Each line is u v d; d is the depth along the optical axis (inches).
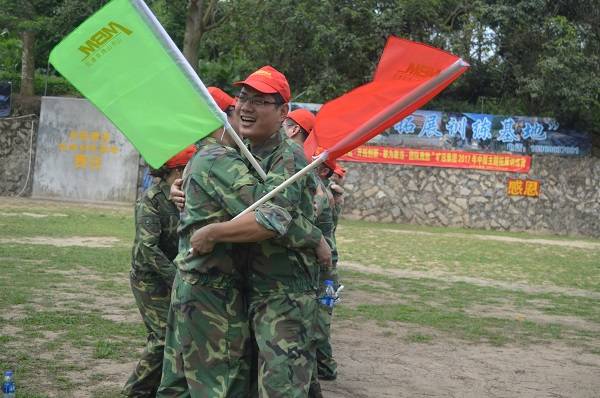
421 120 936.3
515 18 903.1
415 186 937.5
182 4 934.4
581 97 869.8
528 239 829.2
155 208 196.1
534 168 925.8
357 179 943.7
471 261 603.2
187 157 193.6
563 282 524.1
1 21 912.3
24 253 474.6
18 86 987.9
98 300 347.9
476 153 929.5
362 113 167.3
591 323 379.9
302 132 232.2
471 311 391.5
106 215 756.0
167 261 194.5
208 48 1045.2
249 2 880.3
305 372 161.2
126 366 242.4
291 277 162.9
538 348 314.3
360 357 279.7
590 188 921.5
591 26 936.3
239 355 163.5
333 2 916.6
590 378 267.7
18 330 281.9
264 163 165.9
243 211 156.6
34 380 222.2
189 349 161.8
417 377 256.1
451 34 927.0
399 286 462.9
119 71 158.2
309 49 945.5
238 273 163.8
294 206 158.6
